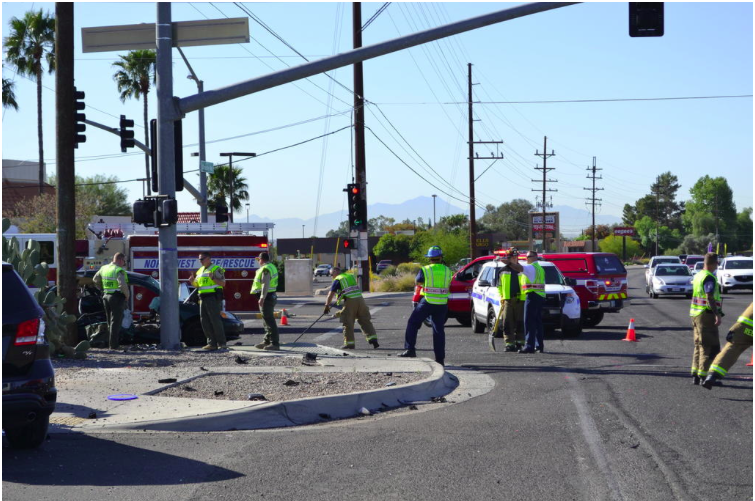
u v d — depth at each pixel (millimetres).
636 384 11773
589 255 21656
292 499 6191
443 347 14172
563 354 15758
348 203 34156
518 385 11953
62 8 15312
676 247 165750
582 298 21250
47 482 6621
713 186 160500
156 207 15164
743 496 6250
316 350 15508
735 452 7652
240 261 25031
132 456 7531
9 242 13414
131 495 6270
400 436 8484
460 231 93562
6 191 63062
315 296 42844
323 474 6922
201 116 31500
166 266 15484
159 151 15227
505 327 16469
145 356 14203
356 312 16953
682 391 11148
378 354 15906
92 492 6340
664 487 6488
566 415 9516
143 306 21703
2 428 7336
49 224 49156
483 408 10125
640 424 8945
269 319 15555
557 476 6828
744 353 15609
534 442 8117
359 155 35188
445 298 14203
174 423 8773
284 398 9961
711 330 11547
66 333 15016
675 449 7777
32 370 7309
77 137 15531
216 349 15297
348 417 9859
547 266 19984
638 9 13312
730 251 156500
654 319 24875
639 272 92125
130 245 24812
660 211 185875
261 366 12844
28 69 50031
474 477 6809
